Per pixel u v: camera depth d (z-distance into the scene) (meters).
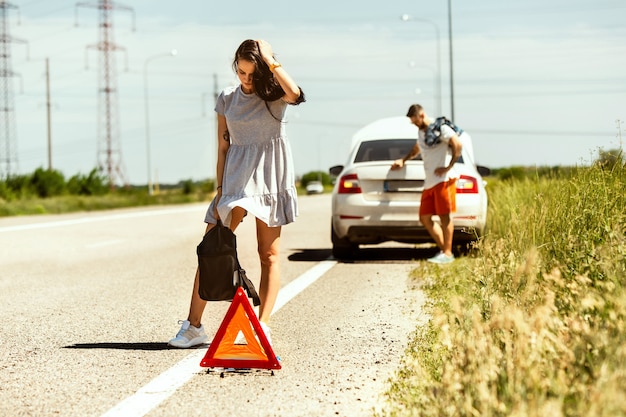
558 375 3.80
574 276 6.14
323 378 5.11
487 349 4.18
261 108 5.62
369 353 5.81
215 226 5.55
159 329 6.77
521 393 3.56
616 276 5.29
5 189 41.50
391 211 11.37
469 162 11.59
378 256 12.65
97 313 7.57
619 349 3.78
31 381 5.04
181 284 9.59
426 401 3.91
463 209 11.14
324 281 9.62
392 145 12.20
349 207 11.52
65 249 14.17
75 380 5.06
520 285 6.07
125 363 5.51
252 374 5.21
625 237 6.20
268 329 5.58
